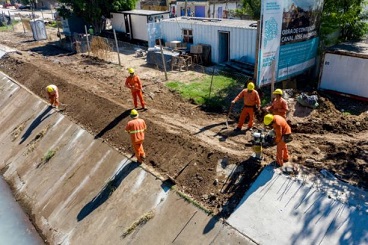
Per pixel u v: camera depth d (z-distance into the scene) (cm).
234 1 3450
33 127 1672
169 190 959
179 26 2377
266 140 1059
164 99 1579
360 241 677
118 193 1061
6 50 3047
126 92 1712
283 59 1424
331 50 1471
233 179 916
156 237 879
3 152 1658
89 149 1312
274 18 1278
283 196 814
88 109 1555
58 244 1043
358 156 913
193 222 852
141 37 2991
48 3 7269
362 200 752
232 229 791
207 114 1384
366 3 1670
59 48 3091
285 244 725
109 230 978
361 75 1405
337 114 1266
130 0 3188
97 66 2305
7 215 1230
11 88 2245
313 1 1428
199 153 1043
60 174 1301
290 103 1287
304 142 1061
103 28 3453
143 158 1131
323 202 770
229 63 2048
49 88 1653
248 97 1124
